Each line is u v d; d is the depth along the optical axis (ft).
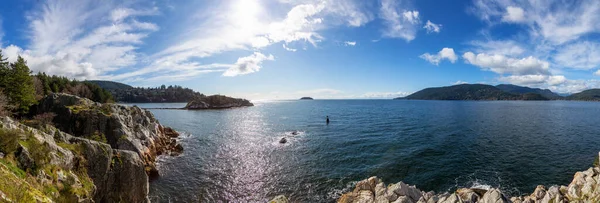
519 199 75.00
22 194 34.17
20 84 142.41
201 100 551.59
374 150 138.21
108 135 112.27
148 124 155.12
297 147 148.77
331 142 160.86
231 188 91.91
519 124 231.30
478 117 297.53
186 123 269.23
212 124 259.80
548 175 99.09
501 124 232.53
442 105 634.84
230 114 386.11
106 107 132.46
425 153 130.21
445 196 70.44
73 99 131.03
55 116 116.88
